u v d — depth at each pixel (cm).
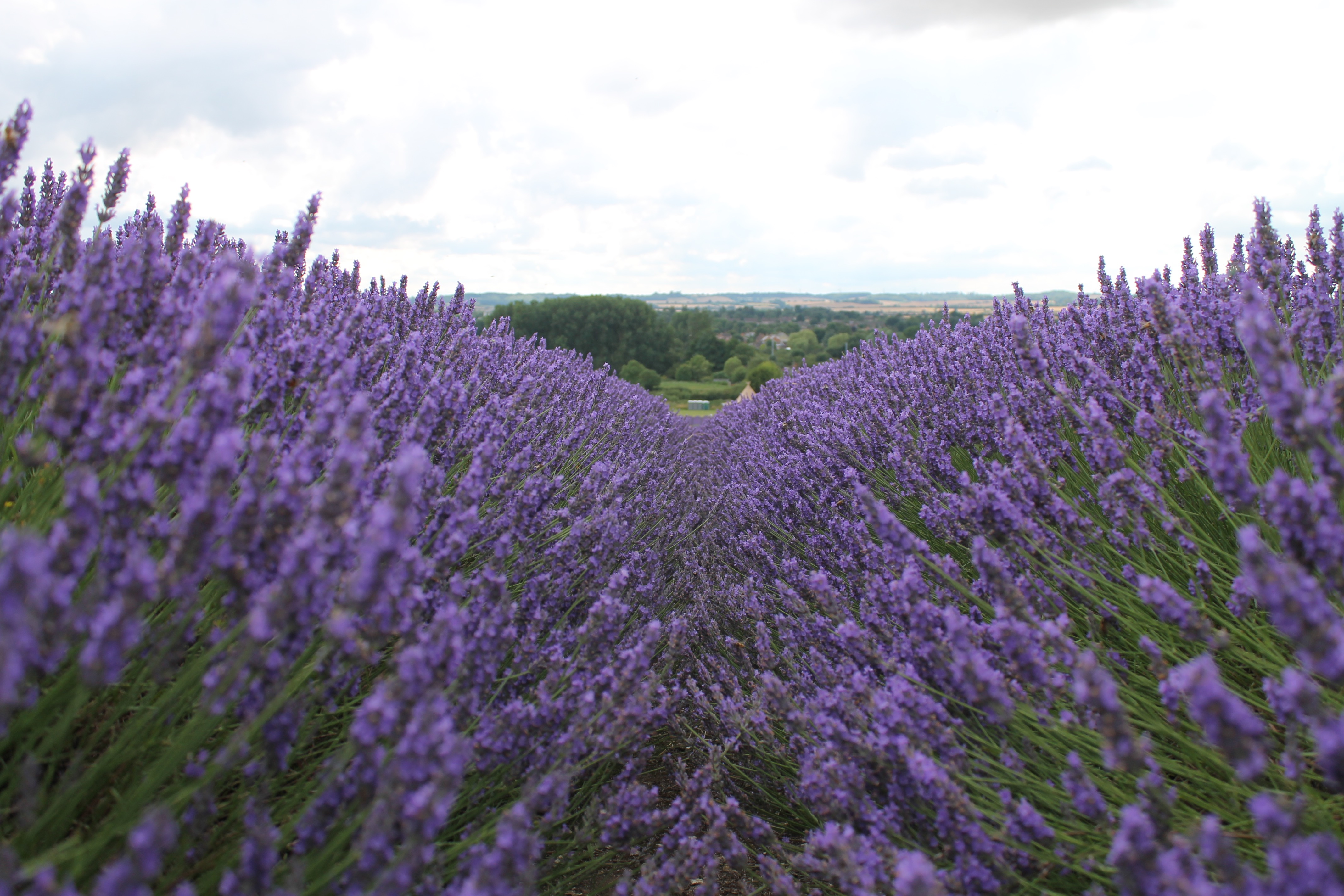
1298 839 96
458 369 292
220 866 130
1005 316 429
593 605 218
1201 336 252
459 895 132
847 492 351
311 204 191
